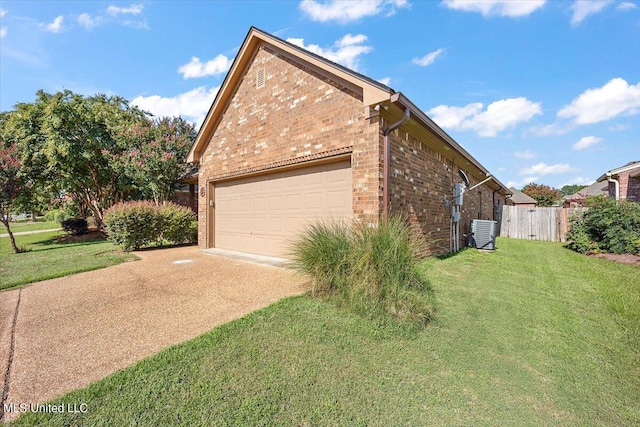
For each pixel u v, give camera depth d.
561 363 3.05
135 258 8.09
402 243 4.20
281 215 7.58
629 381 2.78
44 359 2.91
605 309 4.46
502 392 2.59
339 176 6.27
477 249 10.06
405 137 6.57
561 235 14.64
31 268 7.05
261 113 7.86
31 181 11.88
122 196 15.52
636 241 8.69
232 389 2.45
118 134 14.06
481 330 3.69
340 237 4.41
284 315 3.77
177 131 15.94
